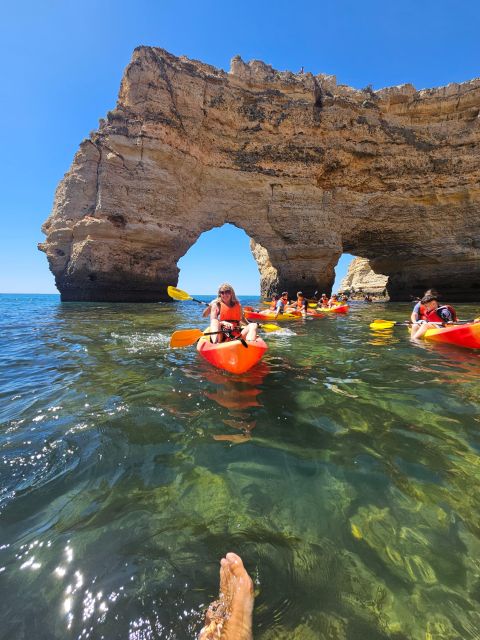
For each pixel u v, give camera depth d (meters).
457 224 22.53
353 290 46.31
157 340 6.57
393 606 1.20
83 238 18.64
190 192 20.66
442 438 2.41
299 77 22.00
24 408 2.97
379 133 21.86
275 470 2.02
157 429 2.55
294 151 21.61
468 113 21.61
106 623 1.14
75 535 1.51
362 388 3.52
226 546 1.46
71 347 5.80
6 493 1.80
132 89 18.62
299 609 1.19
